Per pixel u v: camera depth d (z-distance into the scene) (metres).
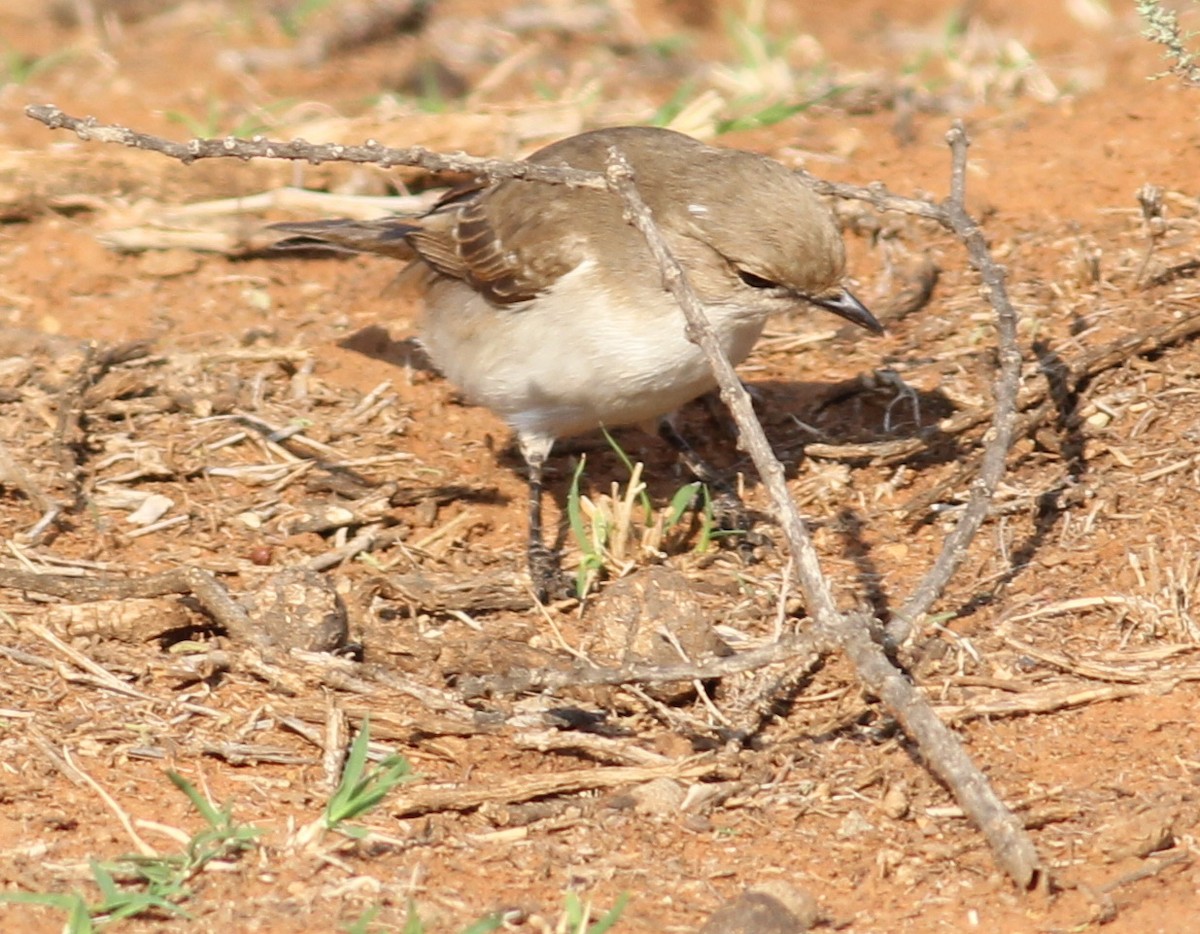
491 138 17.39
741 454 13.43
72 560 11.71
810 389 14.00
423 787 9.29
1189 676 10.12
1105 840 8.69
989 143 17.33
